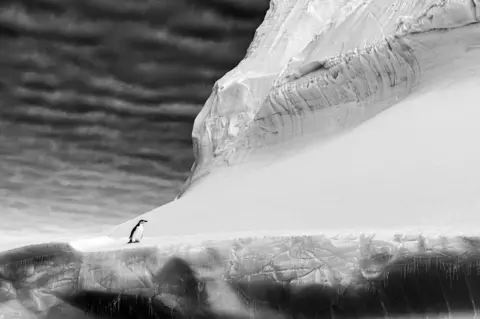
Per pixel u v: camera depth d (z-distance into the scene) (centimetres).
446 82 2088
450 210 1394
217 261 1449
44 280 1650
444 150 1708
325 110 2642
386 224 1429
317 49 3044
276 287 1377
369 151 1967
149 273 1522
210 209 2244
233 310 1427
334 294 1317
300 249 1365
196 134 3950
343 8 3456
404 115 2070
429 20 2170
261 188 2239
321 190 1872
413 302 1246
